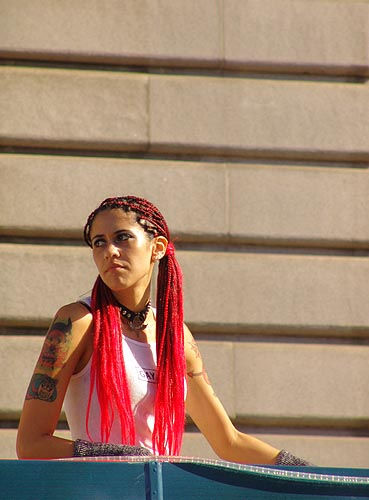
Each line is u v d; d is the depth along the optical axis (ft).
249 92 64.28
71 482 27.20
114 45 63.36
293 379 60.49
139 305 35.12
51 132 61.57
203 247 62.18
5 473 26.94
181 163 62.90
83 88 62.49
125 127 62.44
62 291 59.57
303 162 64.49
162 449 33.47
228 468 28.32
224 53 64.59
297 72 65.62
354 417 60.49
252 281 61.57
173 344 35.35
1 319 58.54
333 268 62.59
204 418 37.01
